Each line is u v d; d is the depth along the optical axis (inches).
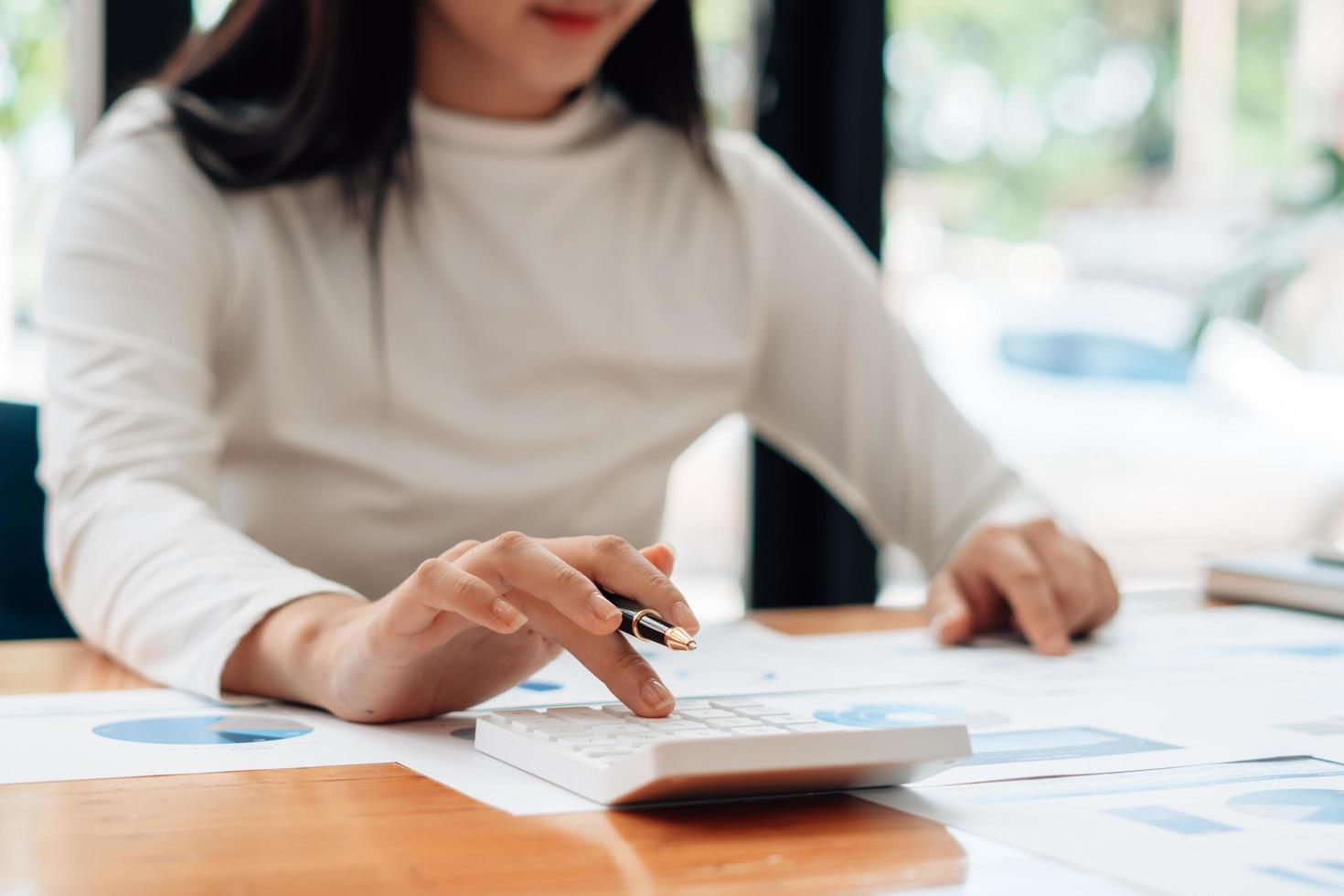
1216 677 31.3
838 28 71.4
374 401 43.9
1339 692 29.3
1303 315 108.0
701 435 49.4
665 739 20.7
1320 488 111.9
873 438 50.3
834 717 26.4
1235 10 110.4
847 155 71.9
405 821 18.9
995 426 111.9
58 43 59.4
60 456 35.6
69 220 40.3
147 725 25.5
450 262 45.1
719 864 17.1
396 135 43.8
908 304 91.8
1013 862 17.2
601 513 46.3
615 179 48.7
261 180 43.0
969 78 84.7
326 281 43.6
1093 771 22.0
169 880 16.3
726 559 78.5
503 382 45.6
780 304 51.4
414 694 25.5
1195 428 114.5
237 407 42.8
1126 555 109.0
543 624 24.2
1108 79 101.6
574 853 17.5
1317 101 114.6
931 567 47.8
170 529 32.5
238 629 28.2
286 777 21.4
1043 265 107.0
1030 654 34.8
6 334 61.1
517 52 42.9
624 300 47.3
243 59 45.6
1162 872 16.8
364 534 43.1
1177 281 112.3
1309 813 19.5
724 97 70.9
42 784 20.8
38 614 46.4
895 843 18.0
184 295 40.1
